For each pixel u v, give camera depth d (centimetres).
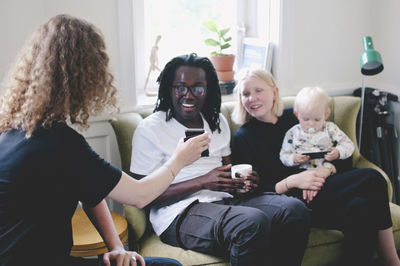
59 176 119
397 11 267
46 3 218
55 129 120
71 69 120
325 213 198
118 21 227
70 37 121
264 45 266
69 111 124
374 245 194
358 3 281
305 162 212
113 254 143
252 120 218
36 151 117
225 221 171
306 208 184
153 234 200
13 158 117
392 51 275
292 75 272
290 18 263
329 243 194
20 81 123
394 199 280
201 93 197
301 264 192
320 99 207
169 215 188
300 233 179
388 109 280
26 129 120
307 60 278
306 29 273
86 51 122
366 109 272
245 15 286
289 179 200
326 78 285
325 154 207
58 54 120
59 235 124
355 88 287
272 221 182
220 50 271
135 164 194
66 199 123
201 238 177
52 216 121
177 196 189
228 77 268
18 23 215
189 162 152
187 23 284
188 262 175
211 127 210
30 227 118
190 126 204
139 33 266
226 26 290
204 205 185
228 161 214
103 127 232
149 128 196
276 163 213
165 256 179
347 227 191
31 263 118
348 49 286
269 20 269
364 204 189
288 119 221
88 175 123
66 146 120
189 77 195
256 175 197
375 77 290
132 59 233
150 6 273
